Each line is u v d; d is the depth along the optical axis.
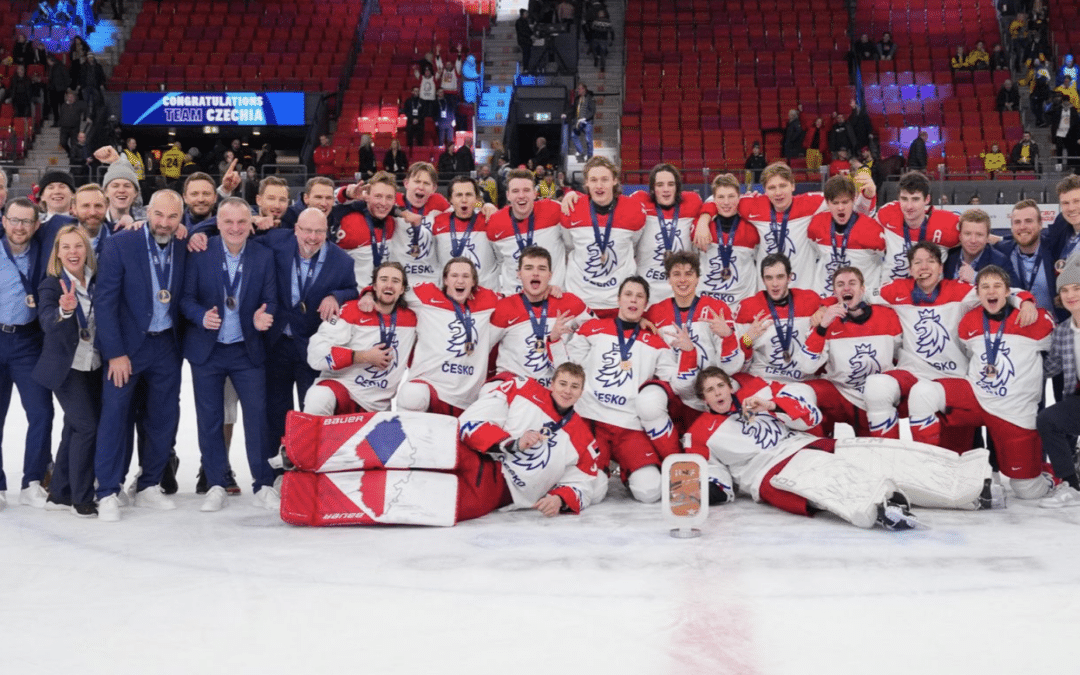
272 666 3.79
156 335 6.54
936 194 18.00
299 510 6.09
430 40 25.50
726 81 23.58
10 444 8.87
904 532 5.82
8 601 4.58
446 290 6.87
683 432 7.26
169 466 7.15
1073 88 20.88
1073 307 6.56
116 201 7.14
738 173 19.47
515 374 7.05
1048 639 4.00
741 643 3.98
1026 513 6.35
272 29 25.39
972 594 4.57
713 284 7.81
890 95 22.70
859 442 6.50
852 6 25.44
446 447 6.23
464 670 3.73
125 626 4.23
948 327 6.97
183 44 24.83
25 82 22.19
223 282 6.56
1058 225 7.26
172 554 5.39
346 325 6.76
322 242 6.89
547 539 5.71
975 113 21.83
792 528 5.95
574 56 24.70
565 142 21.78
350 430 6.25
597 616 4.30
